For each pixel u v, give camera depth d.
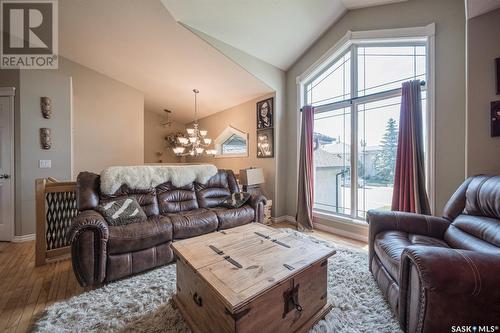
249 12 2.81
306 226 3.58
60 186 2.55
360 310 1.60
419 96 2.51
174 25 2.98
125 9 2.82
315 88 3.84
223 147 5.62
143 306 1.66
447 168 2.37
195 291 1.41
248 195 3.25
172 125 7.08
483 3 1.83
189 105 5.62
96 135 4.52
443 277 1.06
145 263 2.15
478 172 1.94
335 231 3.39
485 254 1.12
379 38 2.84
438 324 1.12
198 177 3.31
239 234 1.93
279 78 4.09
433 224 1.93
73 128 4.26
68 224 2.64
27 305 1.72
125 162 4.86
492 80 1.88
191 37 3.16
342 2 2.90
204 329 1.33
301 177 3.70
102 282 1.98
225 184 3.57
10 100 3.09
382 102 2.96
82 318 1.53
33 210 3.16
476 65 1.95
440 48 2.41
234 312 1.03
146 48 3.55
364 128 3.14
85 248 1.85
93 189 2.47
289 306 1.32
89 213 2.09
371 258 2.06
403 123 2.60
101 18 2.99
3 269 2.29
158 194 2.91
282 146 4.13
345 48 3.23
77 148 4.32
